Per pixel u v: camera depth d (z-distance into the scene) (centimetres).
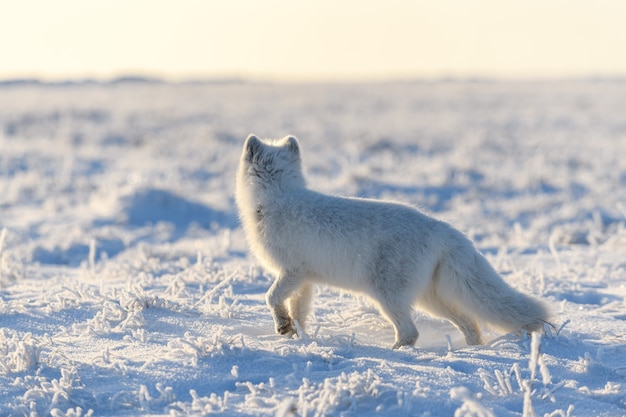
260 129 7400
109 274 1834
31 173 4238
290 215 1226
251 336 1211
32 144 5816
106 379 967
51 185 4025
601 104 12162
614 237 2450
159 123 8181
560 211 3288
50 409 868
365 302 1467
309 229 1209
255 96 15888
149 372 981
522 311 1173
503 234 2831
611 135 7100
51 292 1510
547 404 889
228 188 4091
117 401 894
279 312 1231
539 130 7712
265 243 1248
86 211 3425
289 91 19188
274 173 1272
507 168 4803
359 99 14712
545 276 1742
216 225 3209
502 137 6806
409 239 1175
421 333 1327
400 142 6200
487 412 737
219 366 1001
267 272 1762
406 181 4119
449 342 1127
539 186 4019
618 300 1525
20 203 3644
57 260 2423
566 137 6844
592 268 1898
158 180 4012
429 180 4169
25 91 16838
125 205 3409
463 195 3831
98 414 868
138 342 1145
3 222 3114
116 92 16975
